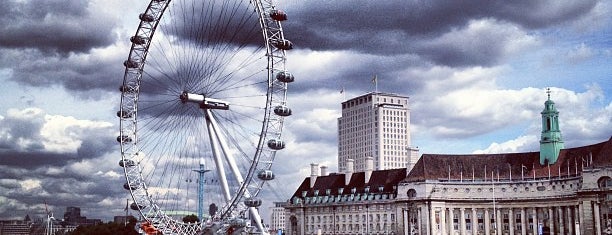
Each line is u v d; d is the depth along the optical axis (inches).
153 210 4660.4
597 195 6560.0
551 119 7603.4
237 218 4498.0
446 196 7687.0
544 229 7057.1
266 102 4345.5
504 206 7628.0
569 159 7362.2
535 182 7431.1
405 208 7824.8
